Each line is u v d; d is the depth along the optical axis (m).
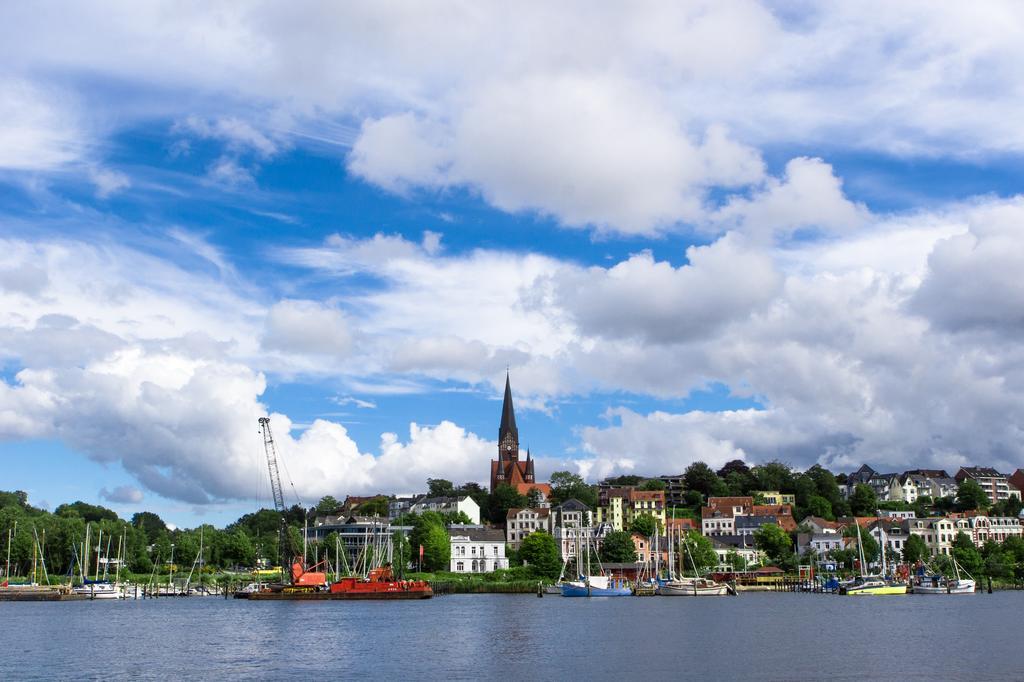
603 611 197.00
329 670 110.06
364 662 116.06
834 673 102.69
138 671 111.31
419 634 148.12
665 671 105.06
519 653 122.06
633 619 173.88
